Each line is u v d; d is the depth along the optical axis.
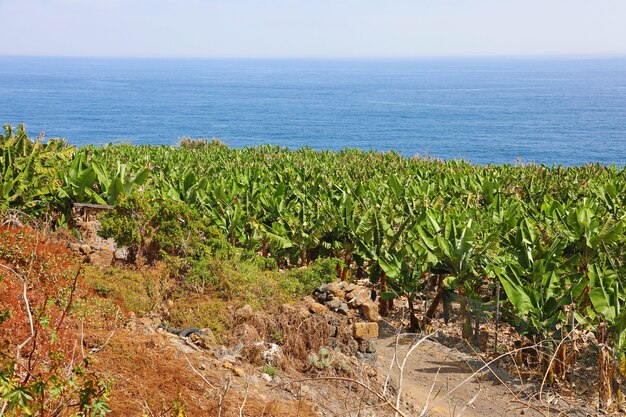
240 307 11.58
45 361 7.14
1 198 15.65
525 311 11.16
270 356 10.19
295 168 29.45
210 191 18.52
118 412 7.22
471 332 12.66
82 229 16.52
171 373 8.55
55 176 17.45
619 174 29.86
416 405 9.57
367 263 17.36
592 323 11.47
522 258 13.16
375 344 12.29
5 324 7.62
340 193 21.05
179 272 12.98
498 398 10.09
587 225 13.81
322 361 10.36
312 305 12.21
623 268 13.24
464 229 12.98
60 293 9.86
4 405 4.80
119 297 11.27
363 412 9.02
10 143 17.38
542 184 25.42
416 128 182.25
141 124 186.88
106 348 8.70
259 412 8.17
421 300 14.87
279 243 16.12
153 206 14.13
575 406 10.02
